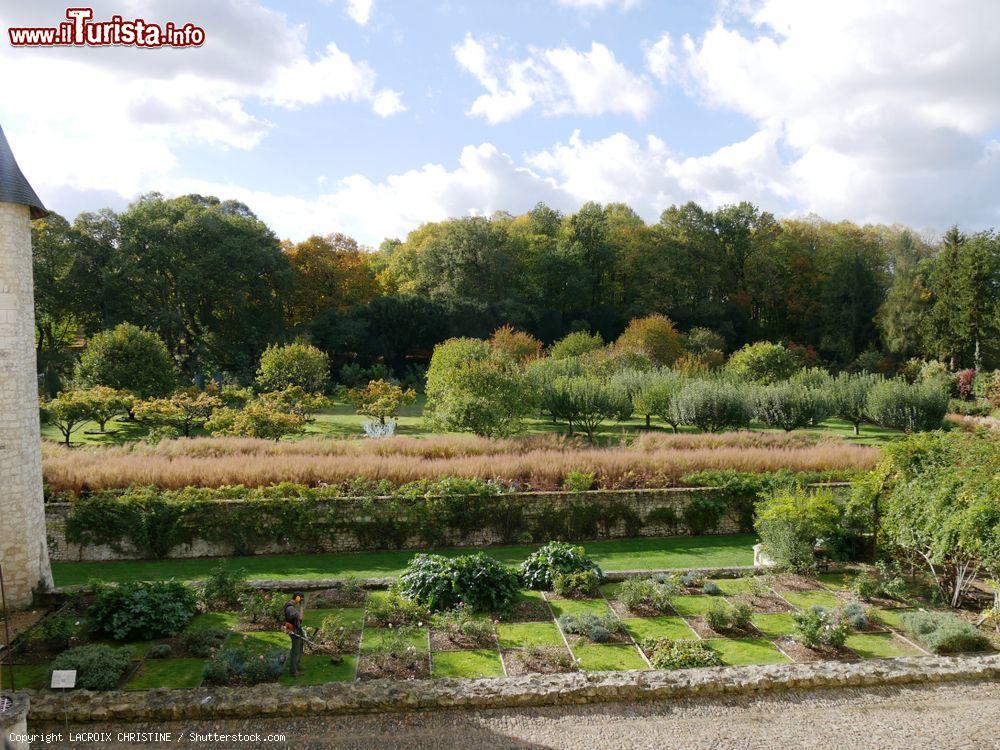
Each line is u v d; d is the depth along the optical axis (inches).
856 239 2642.7
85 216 1653.5
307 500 612.7
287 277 1860.2
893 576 519.5
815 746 313.7
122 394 1157.1
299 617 370.3
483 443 850.1
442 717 332.5
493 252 2308.1
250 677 364.2
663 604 462.0
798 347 2191.2
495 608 452.1
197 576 546.6
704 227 2456.9
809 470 772.0
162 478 655.8
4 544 451.8
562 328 2333.9
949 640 406.3
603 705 344.8
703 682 354.3
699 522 682.8
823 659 396.5
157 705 328.2
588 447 895.7
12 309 450.3
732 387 1264.8
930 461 512.7
